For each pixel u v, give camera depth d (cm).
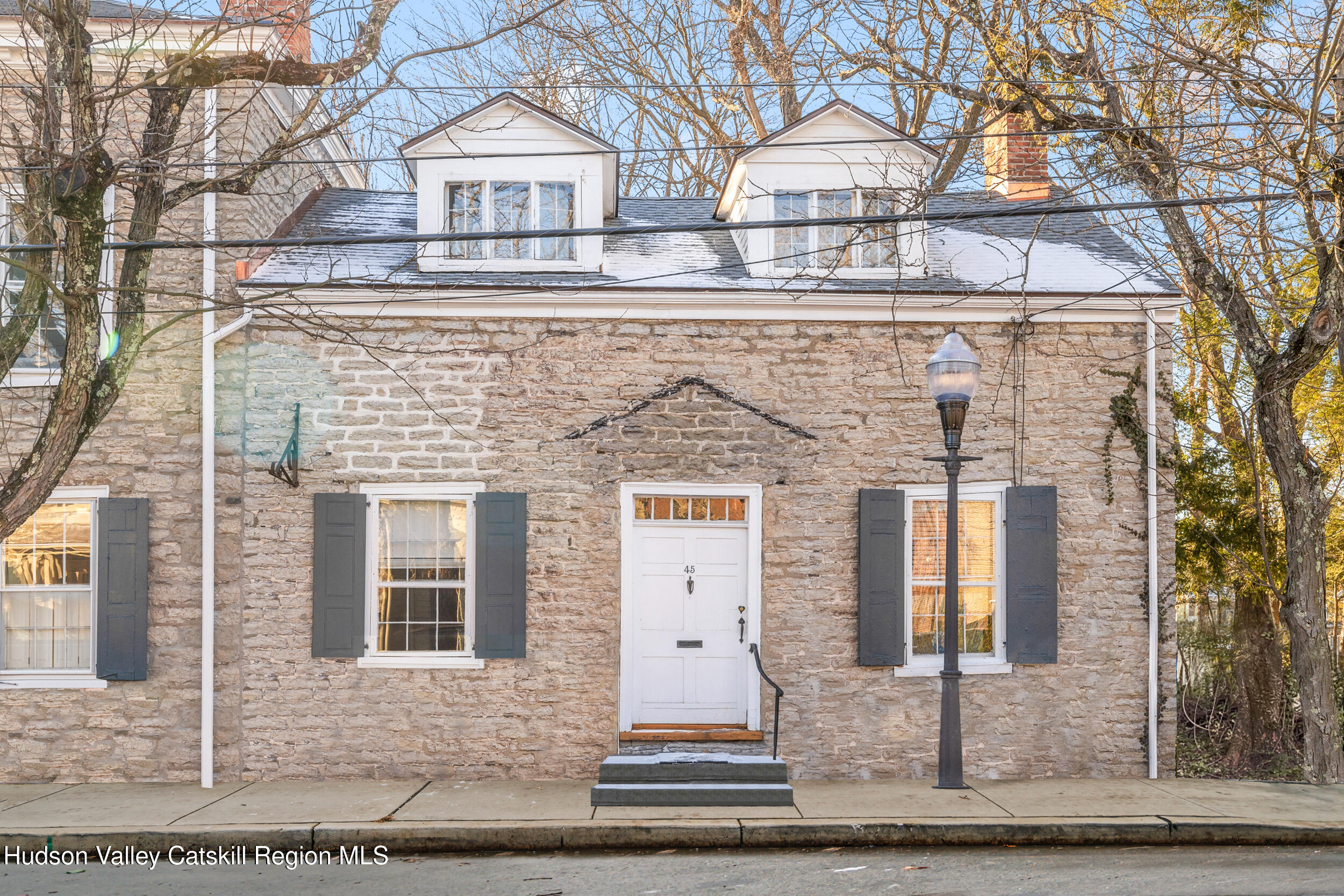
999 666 1009
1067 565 1021
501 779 986
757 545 1017
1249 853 769
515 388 1016
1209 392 1368
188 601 992
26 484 717
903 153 1068
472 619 1012
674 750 994
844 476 1022
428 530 1024
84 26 789
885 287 1031
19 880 715
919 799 888
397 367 1016
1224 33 1045
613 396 1020
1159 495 1026
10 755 980
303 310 1006
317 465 1006
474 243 1055
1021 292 990
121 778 980
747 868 730
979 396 1030
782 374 1027
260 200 1063
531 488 1012
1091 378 1034
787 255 1034
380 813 848
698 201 1336
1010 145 1260
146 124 991
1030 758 1005
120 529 987
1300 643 984
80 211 734
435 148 1057
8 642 1006
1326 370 1240
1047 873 705
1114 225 1070
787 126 1066
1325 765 966
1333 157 873
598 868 735
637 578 1030
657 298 1009
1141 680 1014
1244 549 1234
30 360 1014
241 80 984
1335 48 853
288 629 992
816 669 1007
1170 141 1015
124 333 778
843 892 662
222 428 995
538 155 934
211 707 972
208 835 792
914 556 1034
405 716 991
